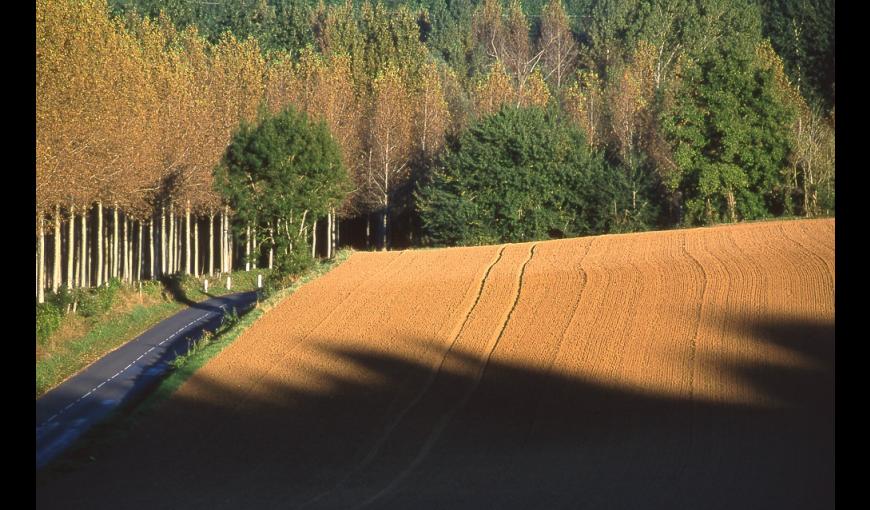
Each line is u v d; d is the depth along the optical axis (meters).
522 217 88.94
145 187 76.75
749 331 41.50
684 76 92.56
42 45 57.00
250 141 67.62
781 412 32.53
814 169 84.75
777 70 97.25
